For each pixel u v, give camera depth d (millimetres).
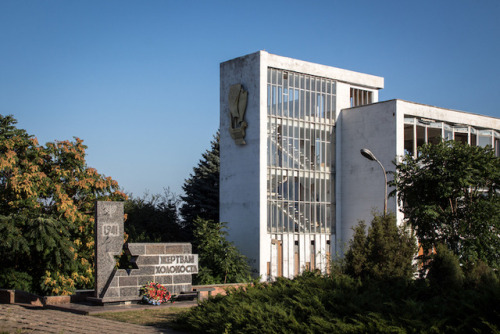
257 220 38906
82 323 19234
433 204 29156
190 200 49969
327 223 42125
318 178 41938
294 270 40062
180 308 23141
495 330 11977
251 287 19453
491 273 17906
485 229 28312
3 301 27312
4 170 29578
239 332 15391
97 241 24281
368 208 40812
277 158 39969
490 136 45594
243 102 40312
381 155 40281
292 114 41000
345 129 42875
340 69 43594
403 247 23859
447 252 18406
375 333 13297
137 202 48344
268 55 39906
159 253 25172
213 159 51344
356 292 16734
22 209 29719
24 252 28141
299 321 15188
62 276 29516
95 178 33531
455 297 14633
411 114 40281
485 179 29047
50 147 32500
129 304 23938
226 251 35594
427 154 30469
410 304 14266
